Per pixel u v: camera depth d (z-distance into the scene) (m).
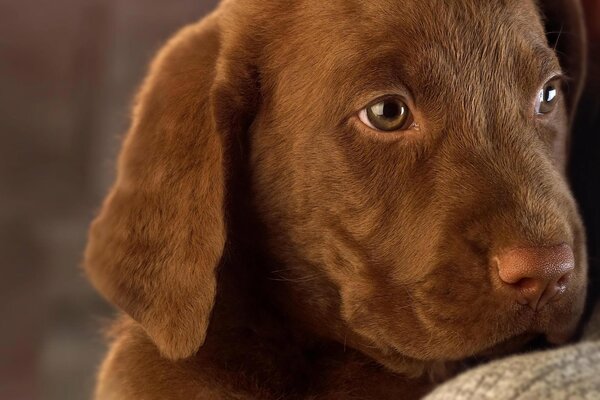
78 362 0.99
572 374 0.47
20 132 1.04
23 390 1.00
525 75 0.56
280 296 0.59
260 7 0.59
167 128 0.58
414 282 0.55
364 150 0.56
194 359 0.58
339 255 0.57
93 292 1.02
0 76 1.03
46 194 1.06
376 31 0.56
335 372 0.58
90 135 1.05
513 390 0.47
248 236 0.59
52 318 1.03
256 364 0.58
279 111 0.58
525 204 0.53
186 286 0.56
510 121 0.56
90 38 1.04
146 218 0.57
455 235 0.54
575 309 0.54
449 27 0.56
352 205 0.56
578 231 0.55
